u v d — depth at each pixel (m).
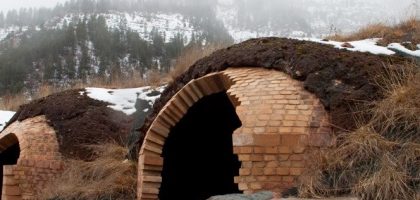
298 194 6.61
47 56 45.88
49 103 12.02
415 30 10.44
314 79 7.61
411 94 6.88
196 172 12.07
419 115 6.56
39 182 10.89
